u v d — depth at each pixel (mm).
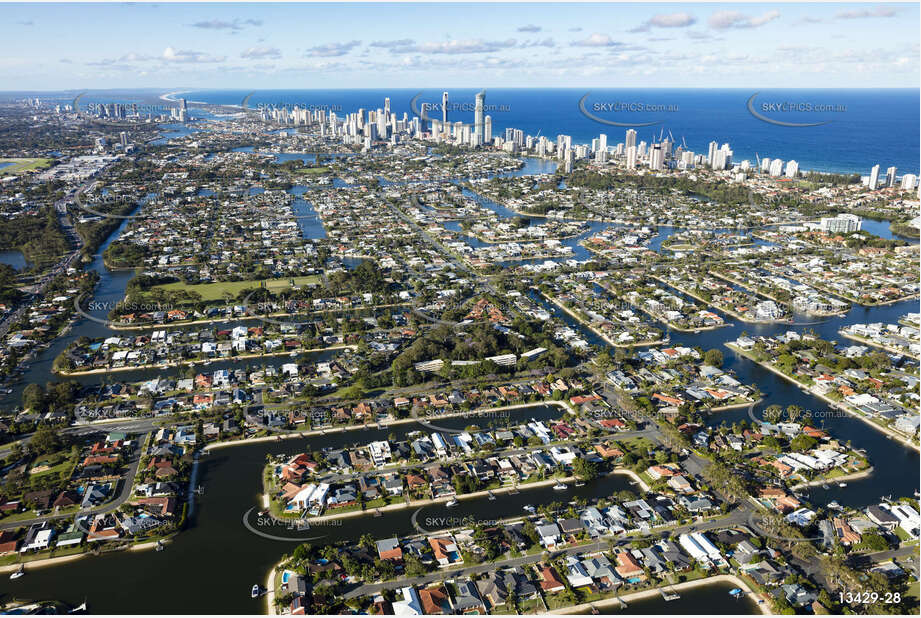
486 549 182375
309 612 162500
